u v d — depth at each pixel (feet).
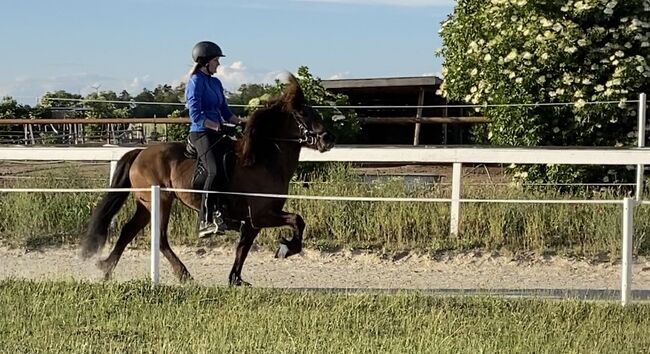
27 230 41.50
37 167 60.75
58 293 29.32
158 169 32.40
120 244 33.27
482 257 37.99
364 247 39.19
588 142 48.03
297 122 31.55
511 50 48.14
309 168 47.32
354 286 33.19
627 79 46.37
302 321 26.08
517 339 24.57
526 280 34.47
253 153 31.19
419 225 39.99
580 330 25.71
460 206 40.04
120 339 24.52
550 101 47.91
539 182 46.16
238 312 27.09
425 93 70.95
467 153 40.88
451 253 38.37
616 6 47.42
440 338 24.54
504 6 48.91
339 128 49.52
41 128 85.61
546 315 27.25
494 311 27.61
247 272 36.06
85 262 37.86
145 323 26.09
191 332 25.04
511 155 40.78
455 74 52.60
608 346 24.16
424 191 42.57
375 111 72.49
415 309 27.53
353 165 54.39
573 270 36.37
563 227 39.34
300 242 31.09
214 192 30.91
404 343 24.02
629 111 47.39
